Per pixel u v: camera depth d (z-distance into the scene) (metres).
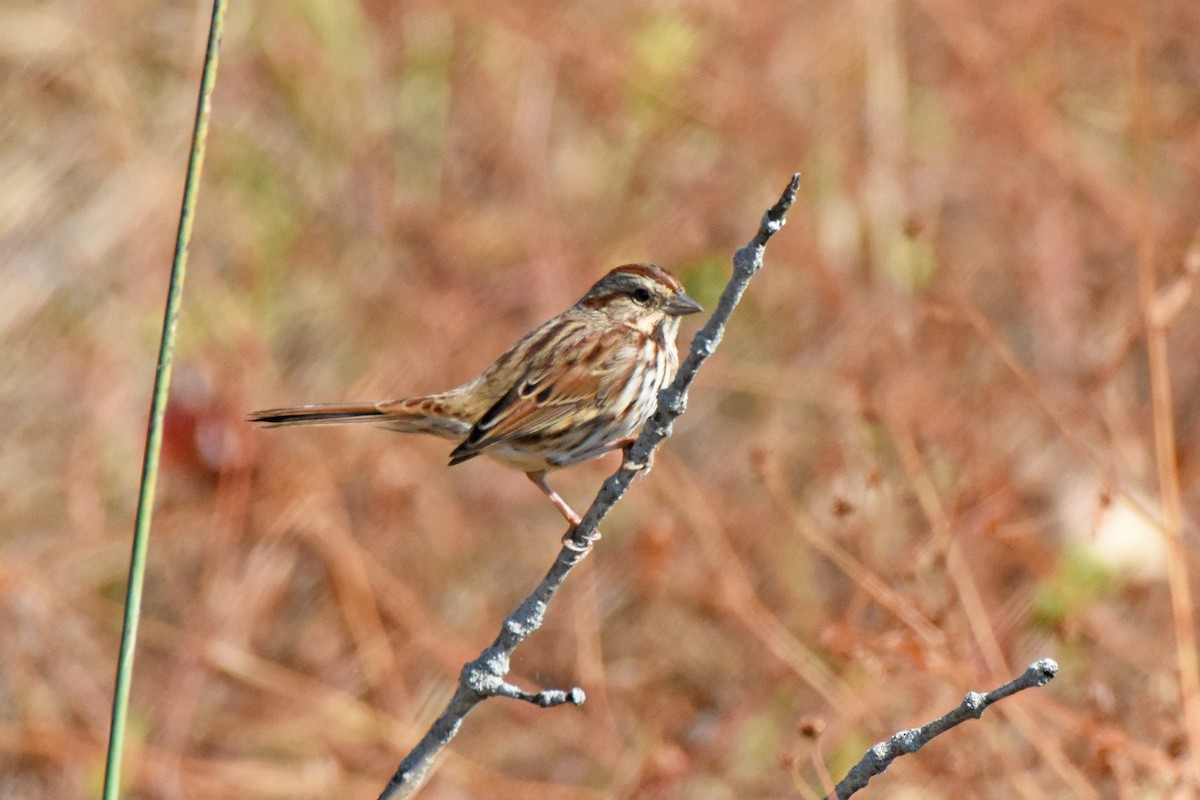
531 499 13.60
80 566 13.24
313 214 14.71
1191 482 12.66
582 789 11.87
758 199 14.73
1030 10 15.28
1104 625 11.47
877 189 14.43
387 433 13.62
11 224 14.30
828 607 12.09
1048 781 10.56
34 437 13.73
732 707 11.86
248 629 12.93
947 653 10.20
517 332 14.22
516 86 15.18
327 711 12.55
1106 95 15.73
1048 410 11.11
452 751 12.02
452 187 14.95
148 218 14.52
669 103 15.10
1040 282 13.93
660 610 12.47
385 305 14.30
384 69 15.25
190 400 13.53
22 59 14.88
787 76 15.08
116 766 5.61
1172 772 9.51
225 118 14.96
